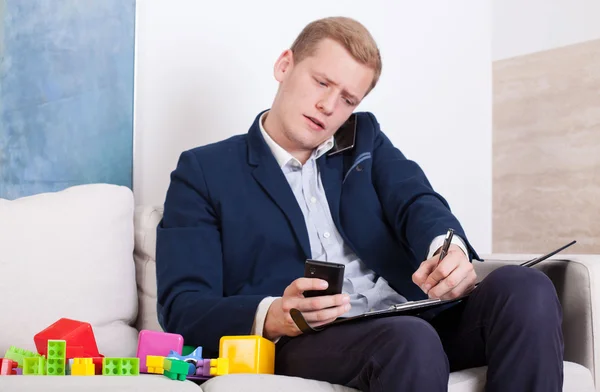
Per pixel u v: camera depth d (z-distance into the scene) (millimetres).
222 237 1557
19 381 1125
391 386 1167
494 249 2699
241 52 2240
